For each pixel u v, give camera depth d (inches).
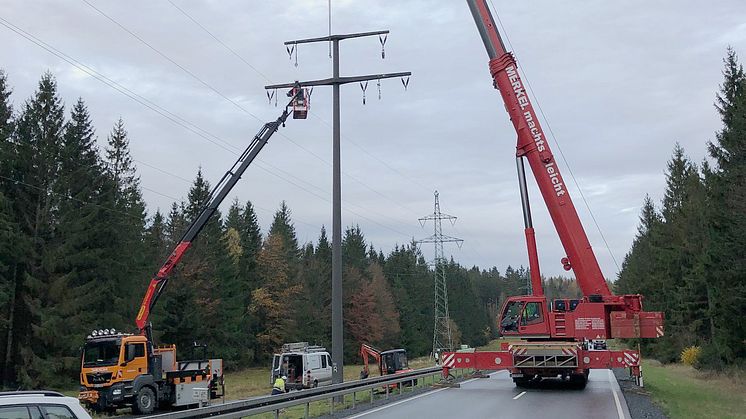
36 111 1817.2
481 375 1366.9
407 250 4987.7
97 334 1101.1
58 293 1716.3
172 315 2509.8
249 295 3235.7
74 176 1857.8
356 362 3735.2
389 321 4045.3
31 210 1777.8
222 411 592.7
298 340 3412.9
